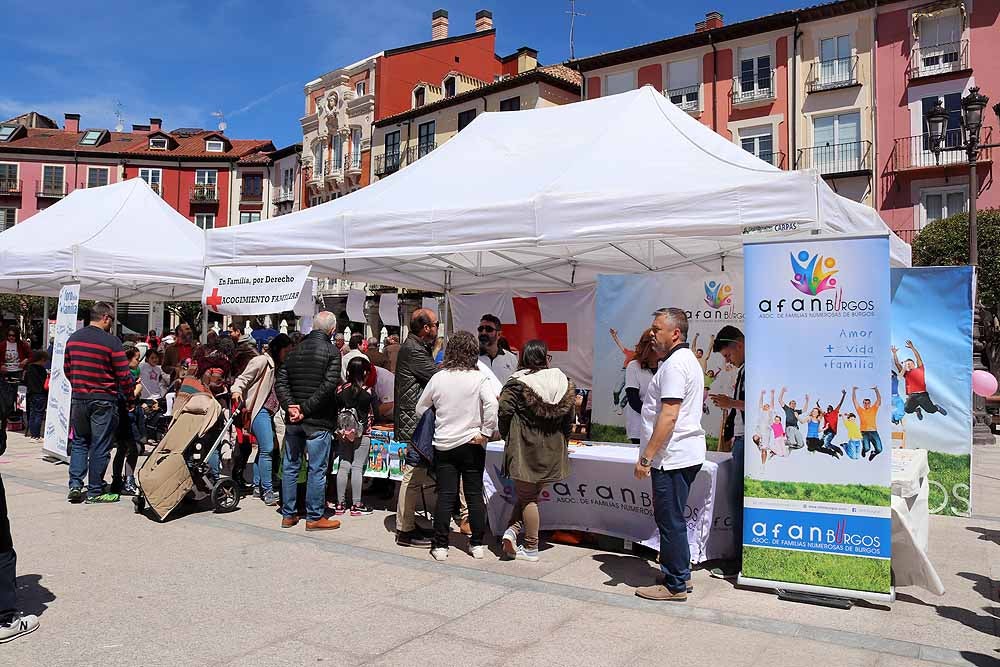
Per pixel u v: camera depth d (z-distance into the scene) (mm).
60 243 10570
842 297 4773
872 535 4598
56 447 9031
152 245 11125
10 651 3738
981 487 9242
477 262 9945
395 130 41812
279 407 7578
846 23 28562
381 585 4887
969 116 13867
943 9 26734
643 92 7695
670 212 5730
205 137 53500
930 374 7629
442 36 46031
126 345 10469
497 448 6156
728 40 30781
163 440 6785
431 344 6316
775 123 29828
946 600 4727
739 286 6957
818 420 4785
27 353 14227
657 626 4203
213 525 6469
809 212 5324
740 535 5359
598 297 7445
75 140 53969
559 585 4922
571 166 6594
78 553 5523
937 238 24422
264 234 7637
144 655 3717
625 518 5707
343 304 39625
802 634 4098
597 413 7312
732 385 6938
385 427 7234
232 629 4082
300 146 48656
